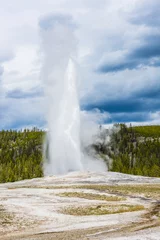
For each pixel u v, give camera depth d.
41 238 22.95
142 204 42.31
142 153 187.25
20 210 36.75
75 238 22.80
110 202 43.97
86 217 32.56
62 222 29.89
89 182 75.38
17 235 24.33
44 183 77.19
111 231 25.39
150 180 79.81
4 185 78.56
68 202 43.88
